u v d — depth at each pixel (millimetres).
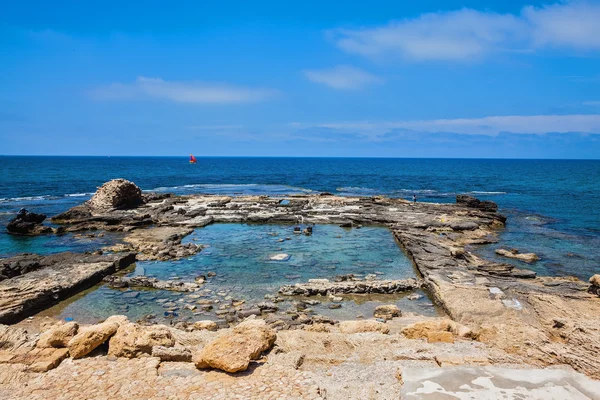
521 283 20969
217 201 53625
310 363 11336
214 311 18703
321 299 20438
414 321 16500
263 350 11492
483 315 16984
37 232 34938
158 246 30109
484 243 33375
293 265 26297
